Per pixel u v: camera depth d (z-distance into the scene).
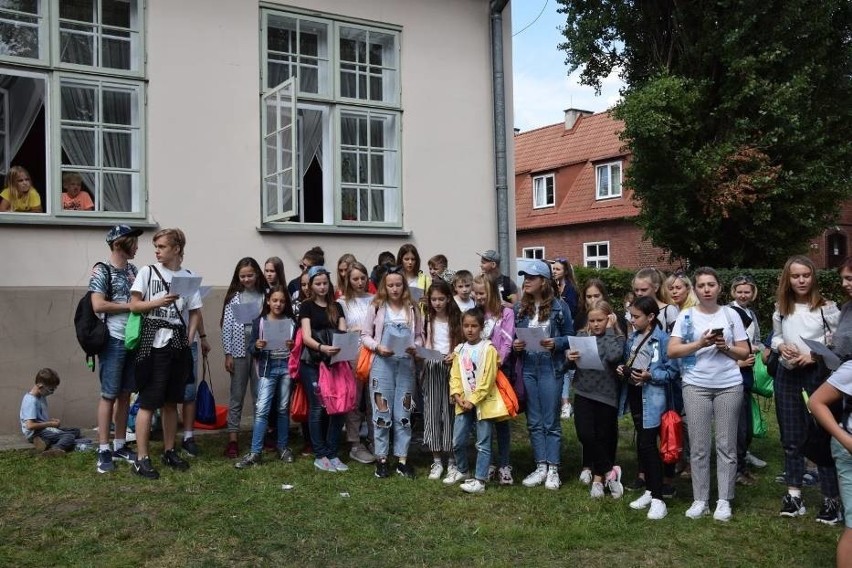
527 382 6.08
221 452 6.83
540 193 29.69
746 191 15.24
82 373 7.47
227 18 8.25
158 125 7.88
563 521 5.17
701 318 5.24
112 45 7.77
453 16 9.64
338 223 8.87
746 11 14.80
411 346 6.11
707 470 5.25
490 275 7.36
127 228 6.11
